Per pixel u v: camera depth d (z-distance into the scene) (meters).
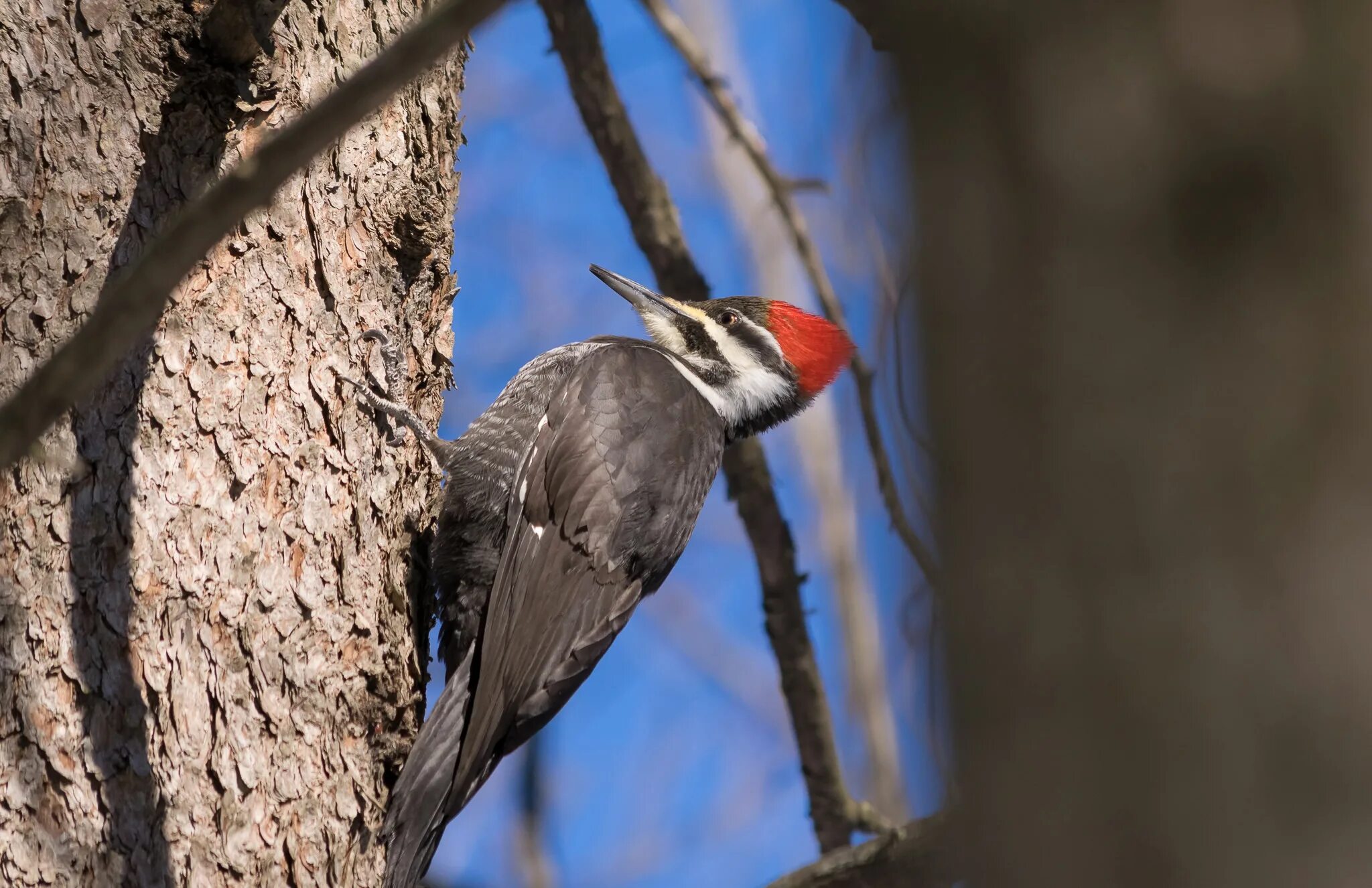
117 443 7.49
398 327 9.06
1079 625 2.88
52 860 6.80
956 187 3.04
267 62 8.09
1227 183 2.84
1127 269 2.88
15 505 7.16
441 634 9.98
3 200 7.47
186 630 7.48
